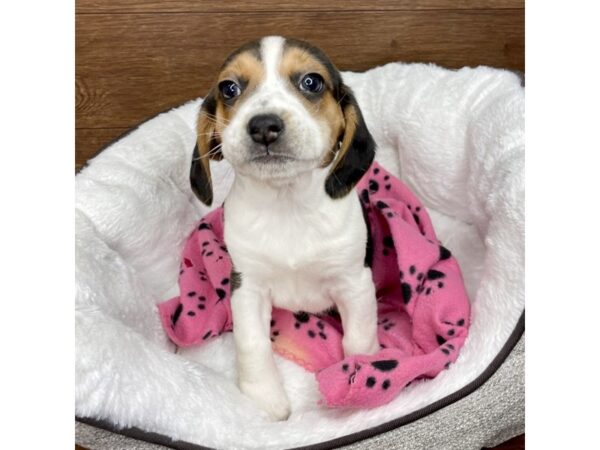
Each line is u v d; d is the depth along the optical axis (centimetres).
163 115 56
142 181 50
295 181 37
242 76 34
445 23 62
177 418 35
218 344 47
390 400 37
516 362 36
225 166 57
